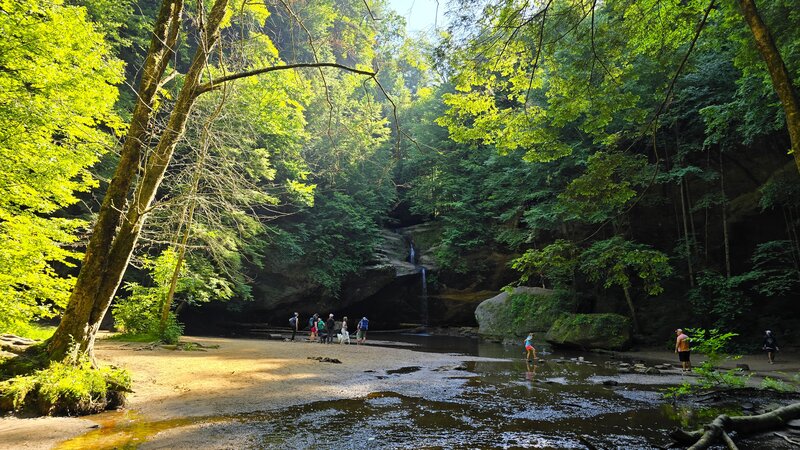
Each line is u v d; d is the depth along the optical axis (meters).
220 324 36.50
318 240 34.69
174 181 17.53
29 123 11.12
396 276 37.91
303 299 35.94
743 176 26.34
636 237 29.31
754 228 25.69
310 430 7.33
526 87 11.32
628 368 16.02
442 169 39.00
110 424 7.46
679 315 25.92
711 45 15.96
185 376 11.80
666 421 8.42
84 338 9.32
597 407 9.56
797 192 21.86
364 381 12.04
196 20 9.95
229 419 7.91
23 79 11.42
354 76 14.90
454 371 14.68
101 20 21.34
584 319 24.08
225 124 17.38
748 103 17.41
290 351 18.70
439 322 38.12
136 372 11.88
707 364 11.59
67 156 12.38
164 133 10.53
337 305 37.69
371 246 37.84
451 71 10.91
